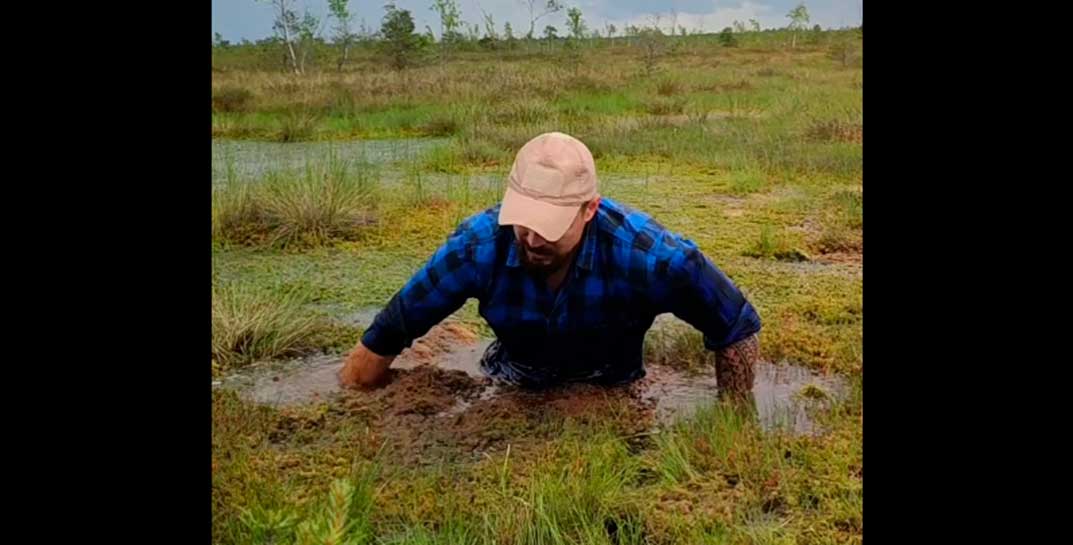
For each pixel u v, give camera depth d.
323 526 1.67
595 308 2.29
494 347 2.43
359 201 2.66
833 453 2.17
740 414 2.26
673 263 2.24
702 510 2.12
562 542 2.09
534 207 2.20
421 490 2.14
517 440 2.25
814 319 2.37
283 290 2.49
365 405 2.31
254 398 2.31
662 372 2.40
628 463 2.20
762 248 2.53
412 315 2.34
